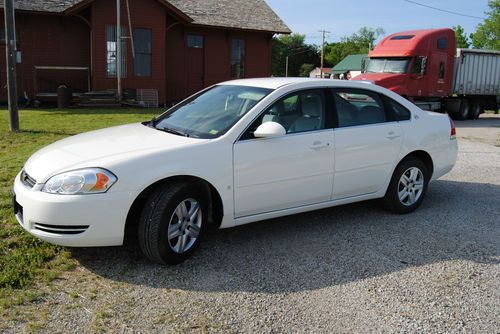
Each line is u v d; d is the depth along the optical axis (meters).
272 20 23.06
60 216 3.72
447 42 19.00
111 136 4.63
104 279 3.84
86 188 3.74
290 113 4.81
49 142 9.34
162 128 4.91
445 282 3.96
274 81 5.13
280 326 3.25
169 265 4.11
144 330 3.16
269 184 4.58
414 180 5.76
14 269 3.80
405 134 5.58
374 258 4.40
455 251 4.61
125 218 3.86
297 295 3.68
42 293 3.56
